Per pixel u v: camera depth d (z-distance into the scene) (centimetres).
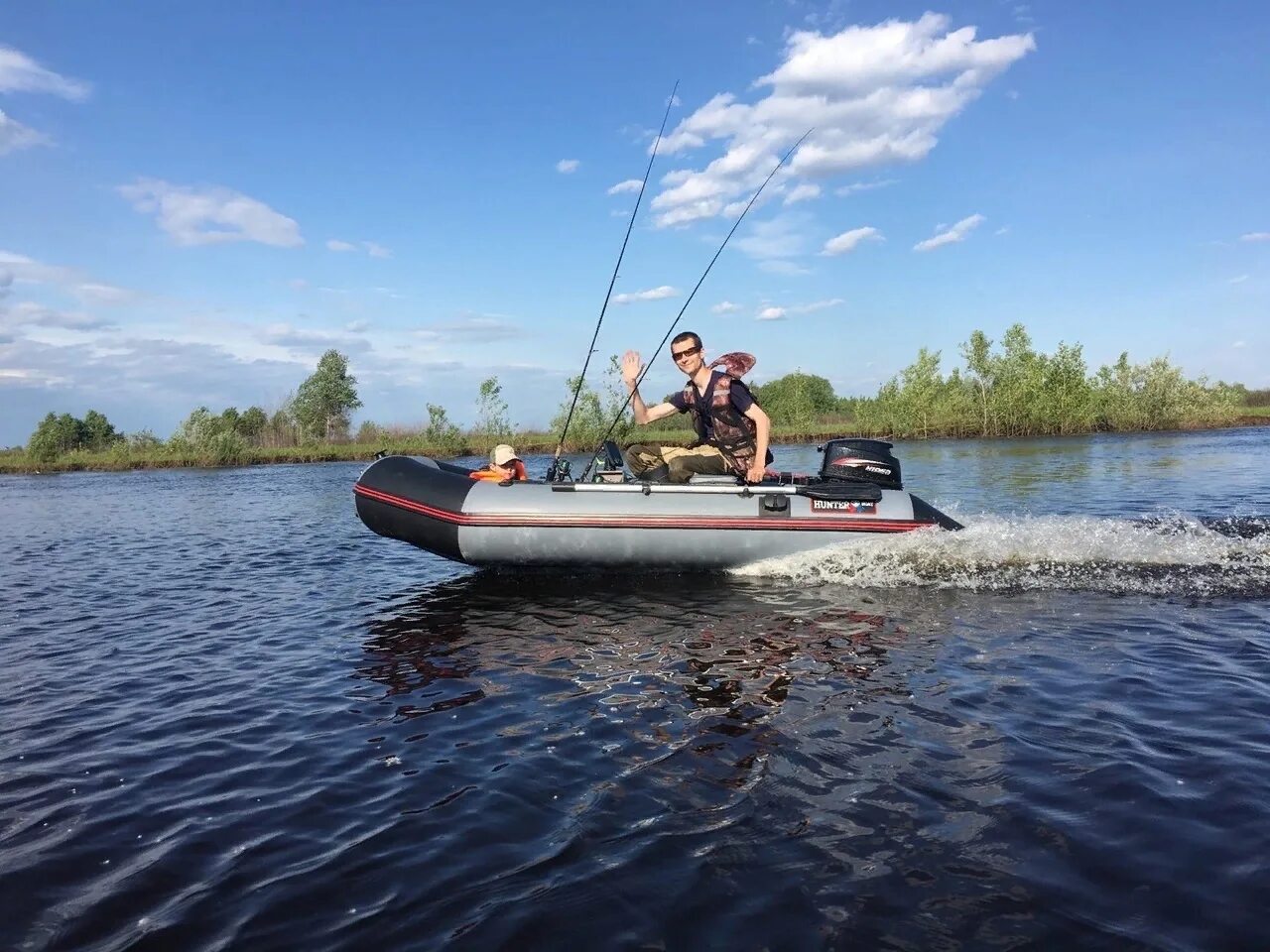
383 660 425
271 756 303
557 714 332
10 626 535
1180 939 175
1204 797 238
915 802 242
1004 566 567
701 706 332
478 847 229
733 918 191
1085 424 2880
